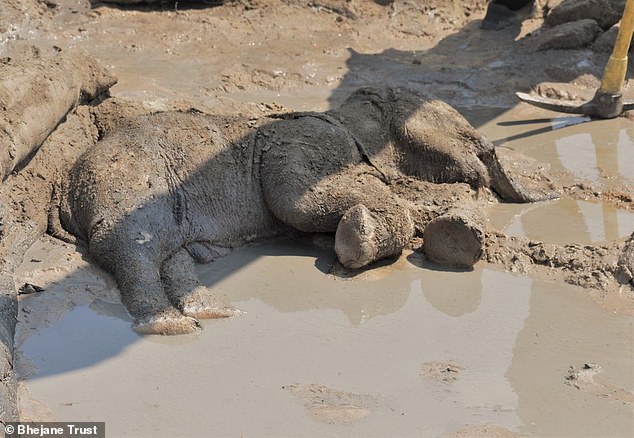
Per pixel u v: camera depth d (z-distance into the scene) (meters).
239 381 4.84
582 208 5.66
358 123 5.59
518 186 5.66
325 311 5.12
